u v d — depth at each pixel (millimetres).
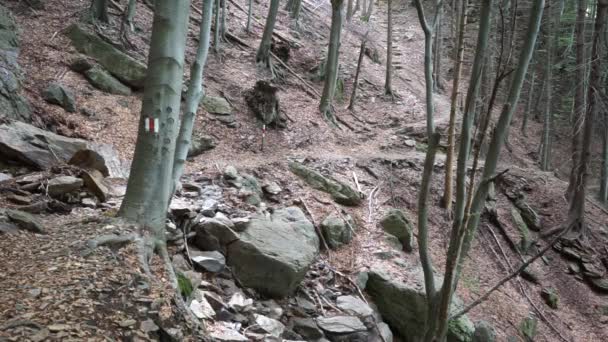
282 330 5348
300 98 15023
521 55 3178
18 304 3188
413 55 24031
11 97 8055
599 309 10680
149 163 4738
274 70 15359
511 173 14016
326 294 6816
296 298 6414
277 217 7676
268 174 9531
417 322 7066
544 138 17031
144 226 4711
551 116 18844
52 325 3025
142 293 3709
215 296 5328
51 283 3529
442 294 3139
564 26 21594
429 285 3412
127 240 4367
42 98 9062
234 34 16703
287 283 6230
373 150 13203
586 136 12039
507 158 16359
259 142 11617
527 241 11727
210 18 5059
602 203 14945
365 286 7484
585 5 12852
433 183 11555
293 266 6250
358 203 9812
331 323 6051
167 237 5891
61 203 5746
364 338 6090
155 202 4793
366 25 26969
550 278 11156
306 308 6285
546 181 14289
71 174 6621
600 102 12117
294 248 6625
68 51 10711
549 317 9969
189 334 3625
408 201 10750
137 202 4762
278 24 19875
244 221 6711
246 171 9320
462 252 3320
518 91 3203
